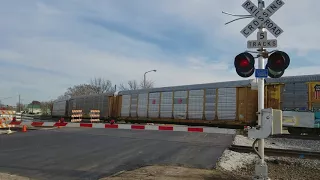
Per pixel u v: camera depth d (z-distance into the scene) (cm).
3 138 1662
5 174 800
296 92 2027
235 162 1101
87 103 4191
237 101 2336
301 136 1836
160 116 2903
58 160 1045
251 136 668
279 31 683
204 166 995
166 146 1423
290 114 2012
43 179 788
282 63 671
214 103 2473
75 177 820
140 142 1556
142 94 3161
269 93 2122
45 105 12431
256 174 682
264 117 658
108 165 985
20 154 1152
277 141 1781
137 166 979
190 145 1466
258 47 695
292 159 1175
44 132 2045
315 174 960
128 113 3312
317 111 1938
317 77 1970
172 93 2814
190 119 2628
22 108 12631
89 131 2161
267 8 696
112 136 1834
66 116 4822
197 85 2639
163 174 818
